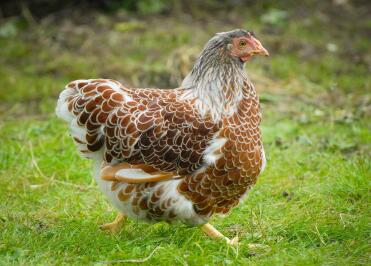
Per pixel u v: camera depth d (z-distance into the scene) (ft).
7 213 27.53
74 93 23.77
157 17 52.75
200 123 23.38
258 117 24.63
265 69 45.96
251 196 29.01
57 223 26.89
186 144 23.26
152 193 23.48
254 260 23.38
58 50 48.37
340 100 41.81
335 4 56.65
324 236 24.98
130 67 45.42
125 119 23.26
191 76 24.57
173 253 23.24
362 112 39.17
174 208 23.61
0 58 47.34
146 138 23.27
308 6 55.93
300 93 42.86
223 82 23.76
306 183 29.91
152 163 23.35
